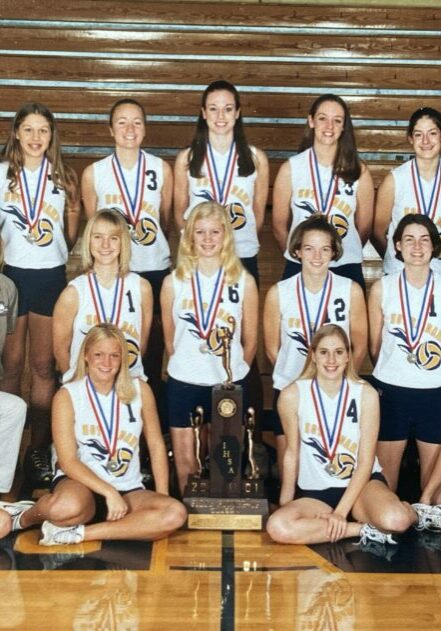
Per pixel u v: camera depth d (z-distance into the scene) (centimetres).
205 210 500
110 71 723
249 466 511
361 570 436
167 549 457
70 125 715
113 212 511
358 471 477
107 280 512
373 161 712
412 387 505
